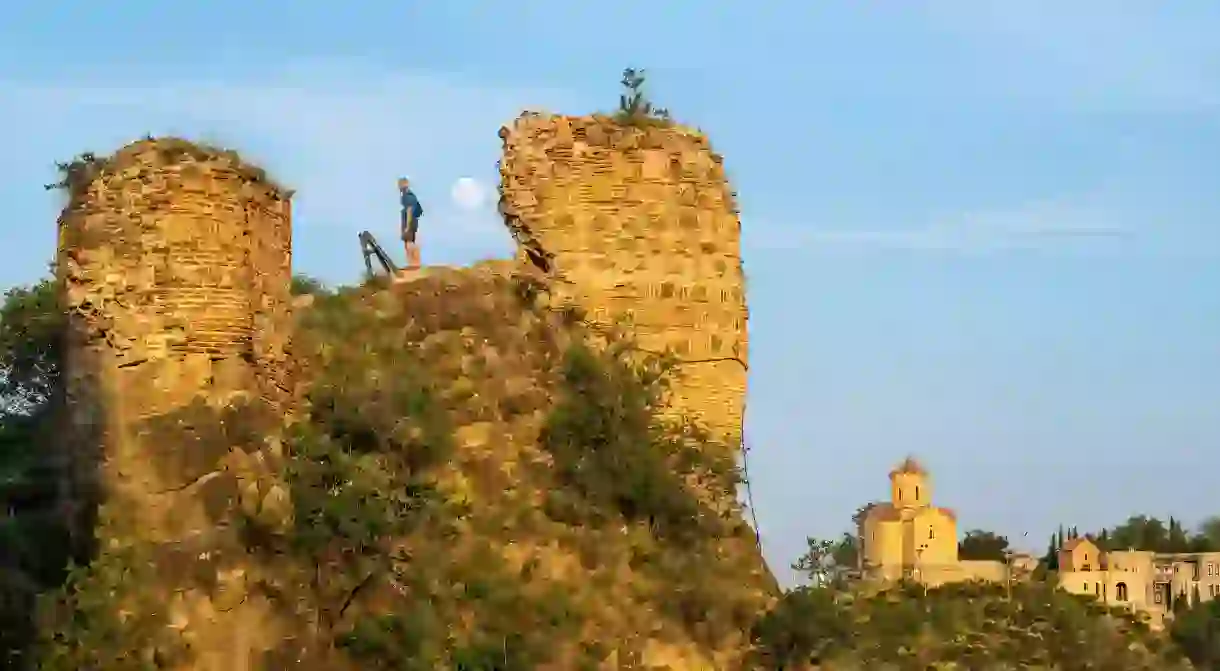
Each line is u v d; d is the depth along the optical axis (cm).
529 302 8162
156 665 6456
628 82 8544
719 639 7612
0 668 6569
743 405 8381
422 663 6506
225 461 7006
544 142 8262
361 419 7250
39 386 9600
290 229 7900
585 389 7912
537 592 7119
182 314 7119
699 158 8419
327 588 6762
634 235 8244
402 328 7888
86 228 7212
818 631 7888
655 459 7844
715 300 8312
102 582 6650
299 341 7638
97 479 7050
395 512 7012
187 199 7175
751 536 8231
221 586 6694
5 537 7119
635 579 7506
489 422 7644
